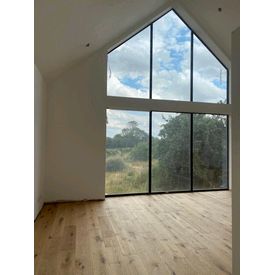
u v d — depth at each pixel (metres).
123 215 3.96
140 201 4.97
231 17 5.04
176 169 5.98
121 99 5.41
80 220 3.71
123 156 5.56
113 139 5.51
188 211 4.21
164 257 2.48
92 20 3.80
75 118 5.05
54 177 4.89
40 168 4.26
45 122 4.76
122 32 5.28
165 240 2.92
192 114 6.16
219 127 6.44
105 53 5.28
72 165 5.00
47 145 4.87
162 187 5.84
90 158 5.11
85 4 3.21
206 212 4.15
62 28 3.39
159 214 4.02
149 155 5.73
